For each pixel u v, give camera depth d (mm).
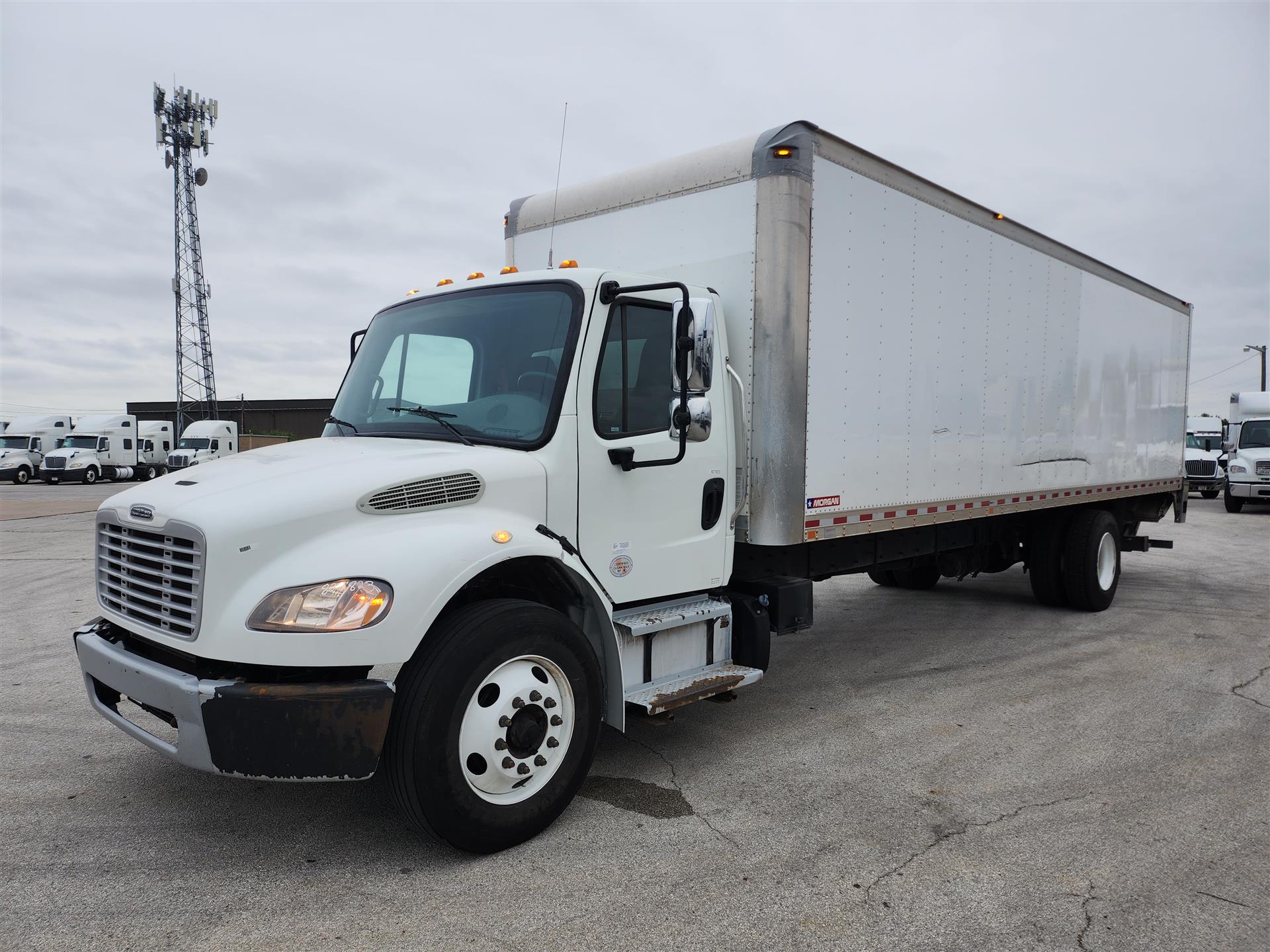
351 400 4512
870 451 5238
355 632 3010
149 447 42969
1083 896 3141
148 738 3301
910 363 5574
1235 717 5230
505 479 3570
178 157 47375
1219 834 3662
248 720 2949
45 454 37844
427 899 3082
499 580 3791
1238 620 8188
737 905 3064
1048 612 8617
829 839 3598
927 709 5414
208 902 3055
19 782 4145
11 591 9648
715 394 4484
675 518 4285
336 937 2840
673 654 4328
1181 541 14836
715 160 4770
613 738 4867
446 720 3191
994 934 2895
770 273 4512
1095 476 8219
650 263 5078
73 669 6258
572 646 3613
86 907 3020
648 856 3428
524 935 2863
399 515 3301
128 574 3492
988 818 3807
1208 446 28578
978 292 6285
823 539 4879
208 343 49031
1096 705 5477
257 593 3010
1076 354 7734
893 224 5352
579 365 3809
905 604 9094
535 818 3506
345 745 2998
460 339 4191
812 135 4625
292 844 3506
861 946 2820
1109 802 3980
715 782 4215
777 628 4930
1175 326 9883
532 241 5840
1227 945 2846
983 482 6477
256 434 50438
